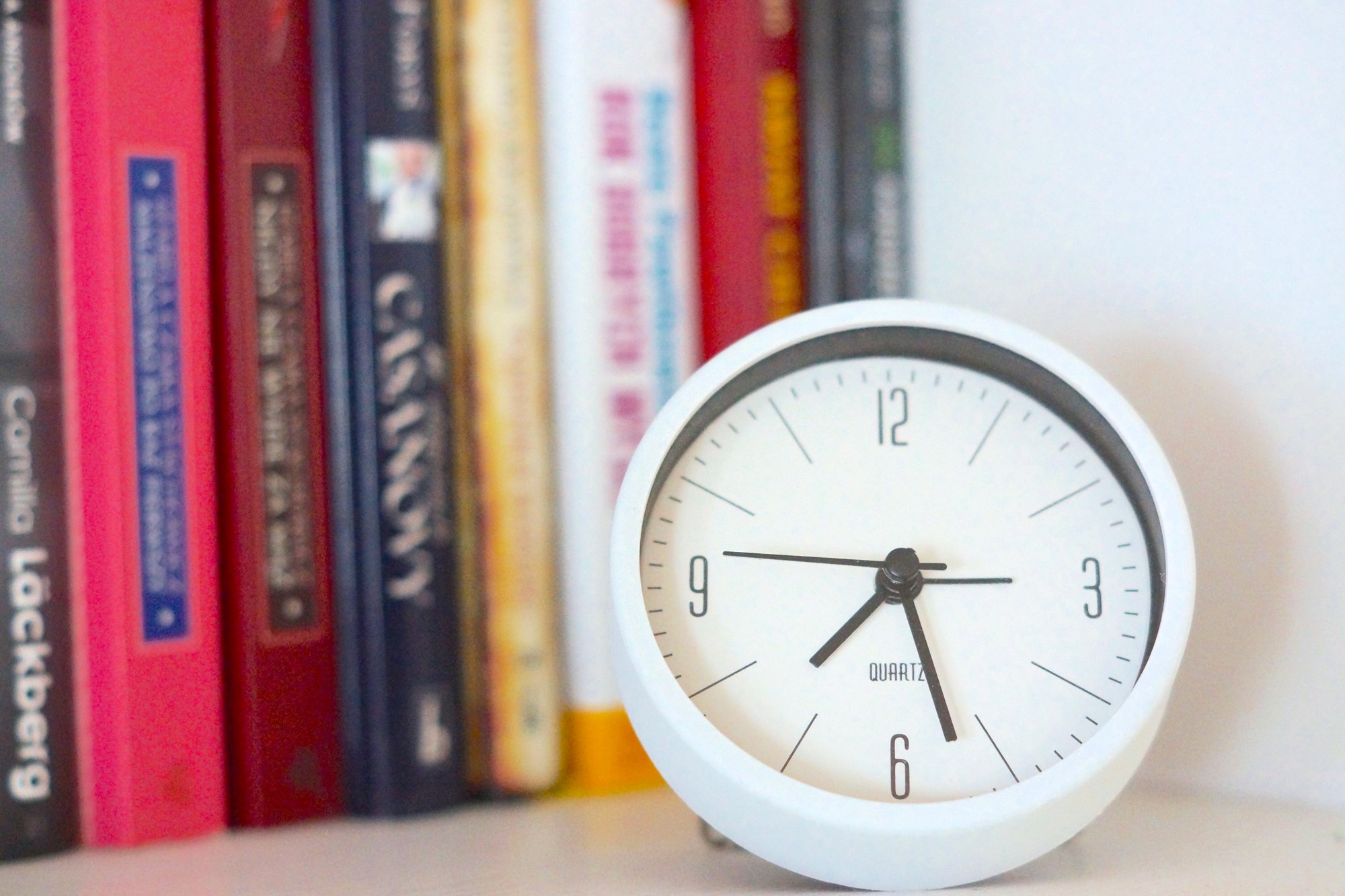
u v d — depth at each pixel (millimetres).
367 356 566
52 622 539
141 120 547
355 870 516
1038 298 592
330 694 566
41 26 541
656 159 596
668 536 508
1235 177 548
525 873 511
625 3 591
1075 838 524
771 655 503
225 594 559
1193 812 544
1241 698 550
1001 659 504
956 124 614
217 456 559
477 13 579
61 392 542
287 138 564
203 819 549
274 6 562
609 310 588
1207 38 553
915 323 516
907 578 502
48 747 537
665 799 585
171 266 550
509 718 579
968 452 516
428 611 569
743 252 607
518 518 582
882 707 500
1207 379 555
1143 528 508
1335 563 529
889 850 482
